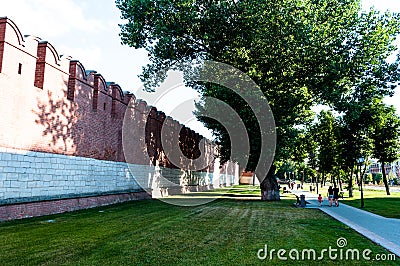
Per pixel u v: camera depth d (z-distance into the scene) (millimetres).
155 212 17297
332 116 40531
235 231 11820
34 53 14625
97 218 14430
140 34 25234
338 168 39344
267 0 21906
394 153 38812
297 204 23219
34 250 8344
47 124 15281
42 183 14867
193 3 23859
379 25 24062
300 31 21609
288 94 23812
